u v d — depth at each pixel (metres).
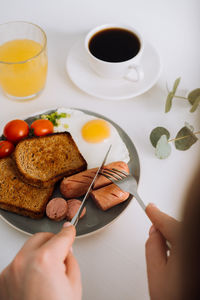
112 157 0.41
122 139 0.43
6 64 0.42
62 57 0.52
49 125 0.43
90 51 0.47
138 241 0.36
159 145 0.40
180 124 0.46
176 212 0.39
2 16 0.56
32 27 0.46
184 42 0.54
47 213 0.35
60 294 0.23
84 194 0.38
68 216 0.36
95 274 0.34
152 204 0.28
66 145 0.42
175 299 0.10
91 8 0.58
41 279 0.23
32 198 0.37
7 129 0.41
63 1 0.59
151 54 0.50
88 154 0.42
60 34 0.54
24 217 0.36
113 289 0.33
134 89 0.47
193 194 0.10
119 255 0.35
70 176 0.39
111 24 0.48
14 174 0.40
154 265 0.25
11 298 0.23
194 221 0.10
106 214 0.36
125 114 0.47
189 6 0.60
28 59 0.44
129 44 0.47
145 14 0.58
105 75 0.47
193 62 0.52
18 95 0.47
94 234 0.36
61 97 0.49
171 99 0.44
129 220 0.38
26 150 0.41
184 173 0.41
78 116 0.45
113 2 0.59
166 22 0.57
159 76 0.48
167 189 0.40
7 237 0.36
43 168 0.40
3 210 0.36
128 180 0.36
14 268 0.24
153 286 0.23
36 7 0.58
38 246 0.26
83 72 0.49
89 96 0.49
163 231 0.27
